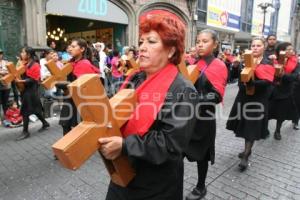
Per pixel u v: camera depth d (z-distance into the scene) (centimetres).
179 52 137
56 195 311
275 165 394
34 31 856
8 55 827
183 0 1428
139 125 126
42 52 850
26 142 482
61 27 1439
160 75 133
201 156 269
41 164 391
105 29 1255
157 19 130
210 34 266
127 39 1180
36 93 511
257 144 482
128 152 119
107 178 349
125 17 1154
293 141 505
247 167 382
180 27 135
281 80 482
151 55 132
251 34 2242
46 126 551
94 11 1027
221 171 369
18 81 480
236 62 384
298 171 377
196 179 346
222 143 486
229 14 1870
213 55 277
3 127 575
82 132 109
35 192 317
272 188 329
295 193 320
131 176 138
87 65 368
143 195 142
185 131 126
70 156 106
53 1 900
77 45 373
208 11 1642
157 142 122
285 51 457
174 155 126
